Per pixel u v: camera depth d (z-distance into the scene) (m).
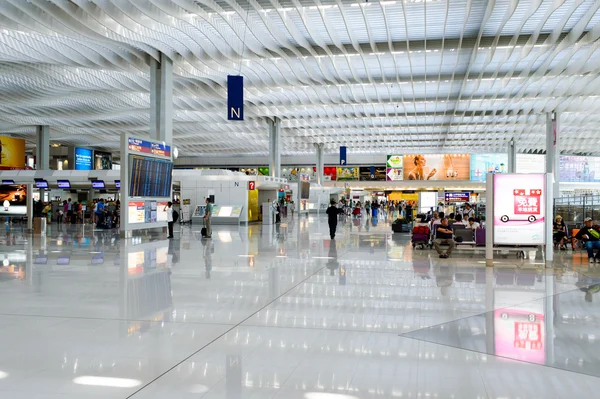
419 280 9.76
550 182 12.15
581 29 19.39
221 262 12.45
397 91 32.75
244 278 9.84
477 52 23.50
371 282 9.45
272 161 43.91
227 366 4.61
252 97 33.16
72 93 31.84
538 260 13.54
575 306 7.42
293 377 4.32
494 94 32.41
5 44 20.38
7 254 14.30
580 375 4.40
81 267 11.47
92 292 8.31
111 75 27.92
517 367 4.61
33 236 21.78
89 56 22.84
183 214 33.88
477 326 6.16
